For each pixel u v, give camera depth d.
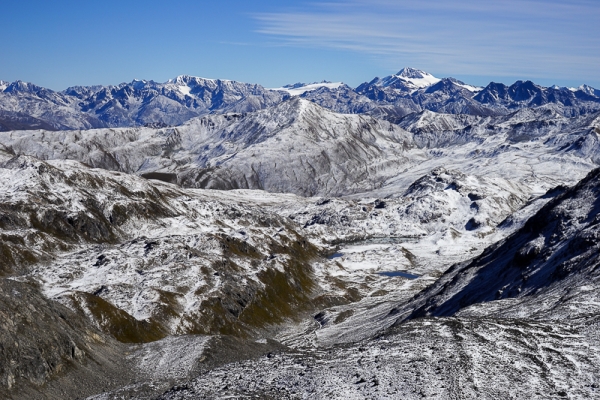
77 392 75.75
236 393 57.59
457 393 52.38
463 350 62.88
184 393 60.25
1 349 70.25
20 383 70.06
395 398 52.66
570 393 51.62
